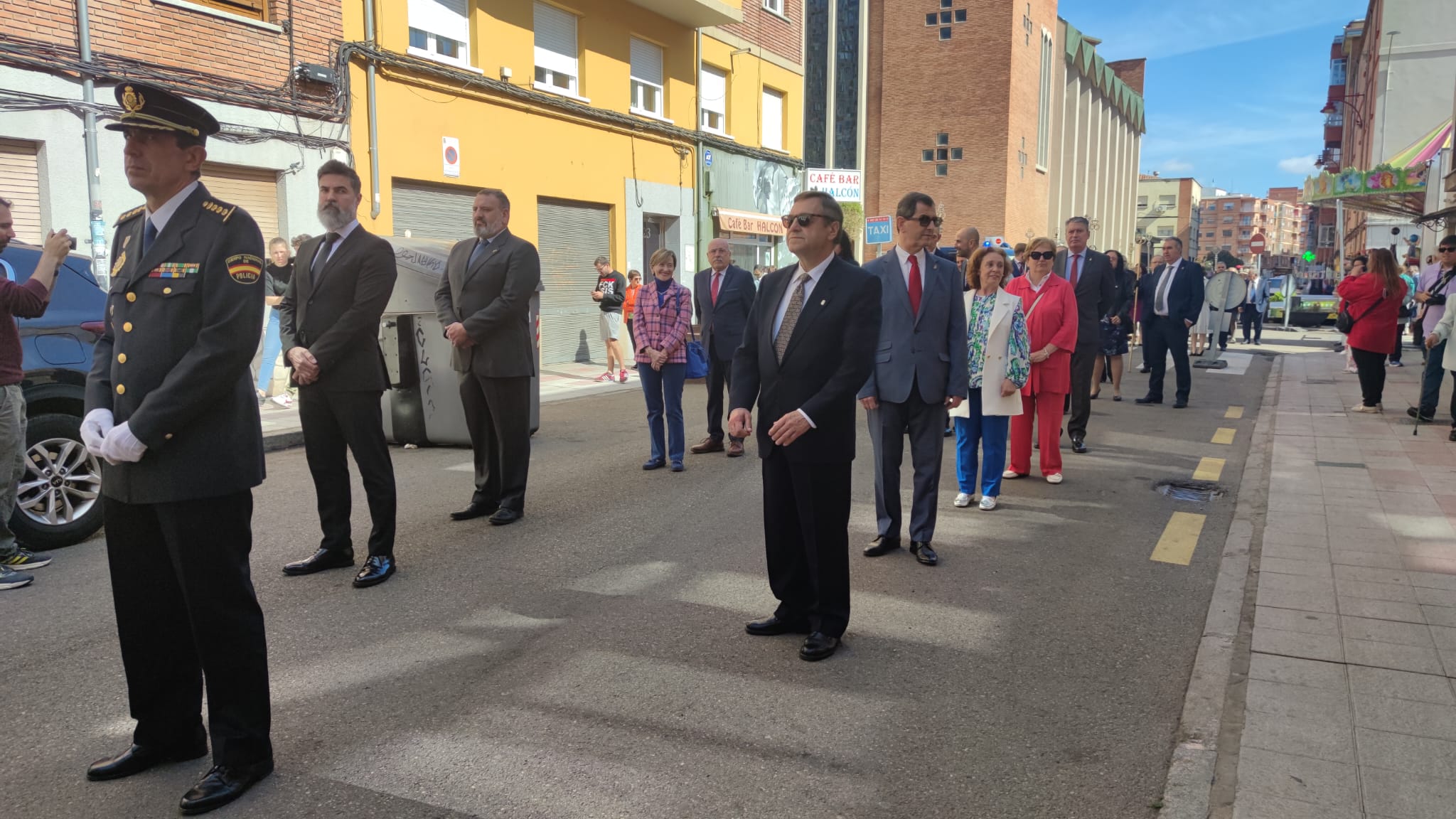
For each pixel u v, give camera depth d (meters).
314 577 4.93
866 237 18.16
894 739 3.18
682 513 6.27
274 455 8.40
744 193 21.53
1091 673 3.72
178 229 2.71
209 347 2.64
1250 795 2.74
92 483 5.63
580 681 3.63
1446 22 35.59
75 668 3.75
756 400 4.04
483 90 14.43
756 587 4.76
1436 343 9.11
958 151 44.41
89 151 9.85
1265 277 23.14
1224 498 6.62
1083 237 8.32
